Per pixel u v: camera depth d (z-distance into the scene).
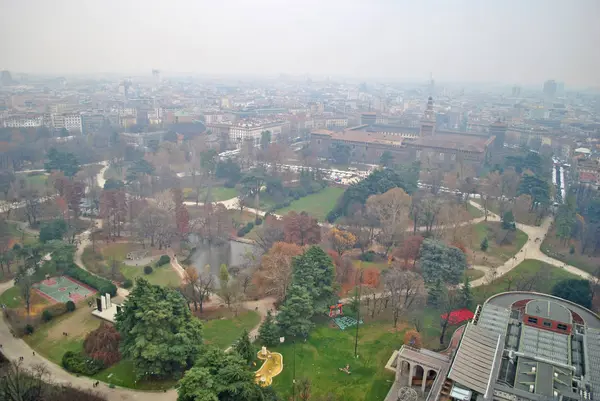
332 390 190.50
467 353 176.25
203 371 159.00
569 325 187.50
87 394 182.00
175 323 198.00
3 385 174.88
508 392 156.50
